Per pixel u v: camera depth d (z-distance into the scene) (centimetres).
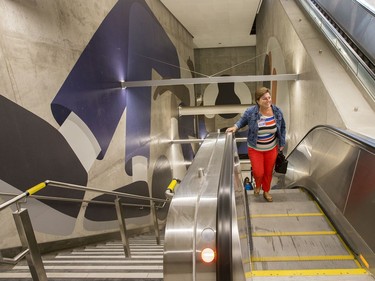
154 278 218
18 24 324
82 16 461
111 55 562
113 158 550
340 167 259
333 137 294
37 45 353
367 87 353
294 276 182
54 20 388
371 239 185
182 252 117
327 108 380
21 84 326
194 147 1379
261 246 227
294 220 271
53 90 381
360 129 293
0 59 300
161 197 830
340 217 240
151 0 806
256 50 1383
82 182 443
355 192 219
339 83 386
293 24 578
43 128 361
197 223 122
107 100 539
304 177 383
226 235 109
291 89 673
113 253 335
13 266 257
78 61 445
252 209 303
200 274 115
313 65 445
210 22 1119
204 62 1548
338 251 217
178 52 1096
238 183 176
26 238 171
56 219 380
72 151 420
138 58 706
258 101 281
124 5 628
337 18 471
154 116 802
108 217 517
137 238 529
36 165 347
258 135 292
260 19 1116
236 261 108
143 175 700
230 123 1527
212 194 137
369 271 186
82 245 417
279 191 364
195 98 1463
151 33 805
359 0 402
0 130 299
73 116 426
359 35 393
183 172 1141
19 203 182
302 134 556
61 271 242
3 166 302
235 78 624
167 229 123
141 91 709
